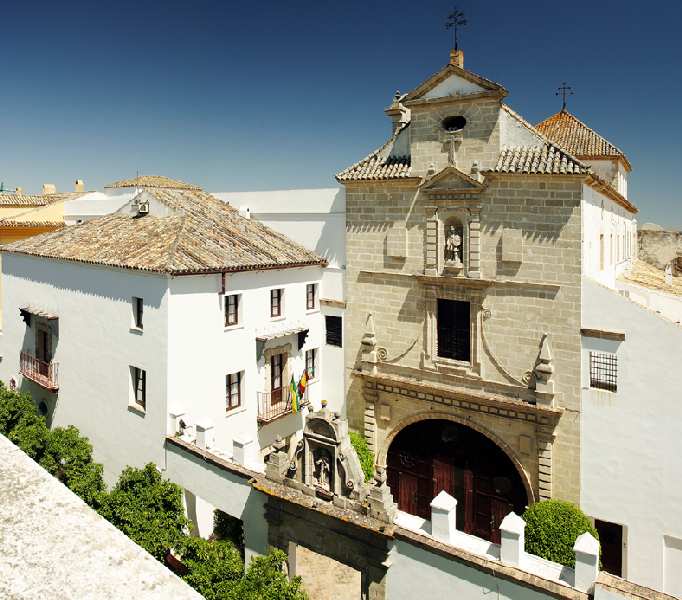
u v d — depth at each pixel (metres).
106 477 25.47
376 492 16.42
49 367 28.56
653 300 26.91
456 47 25.41
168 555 20.03
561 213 22.05
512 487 24.53
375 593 16.53
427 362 25.83
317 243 29.81
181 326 22.27
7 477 3.99
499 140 23.41
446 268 24.88
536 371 22.78
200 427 21.11
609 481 21.45
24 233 40.44
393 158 27.20
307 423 18.66
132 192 41.97
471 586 14.55
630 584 12.66
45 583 3.06
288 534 18.41
